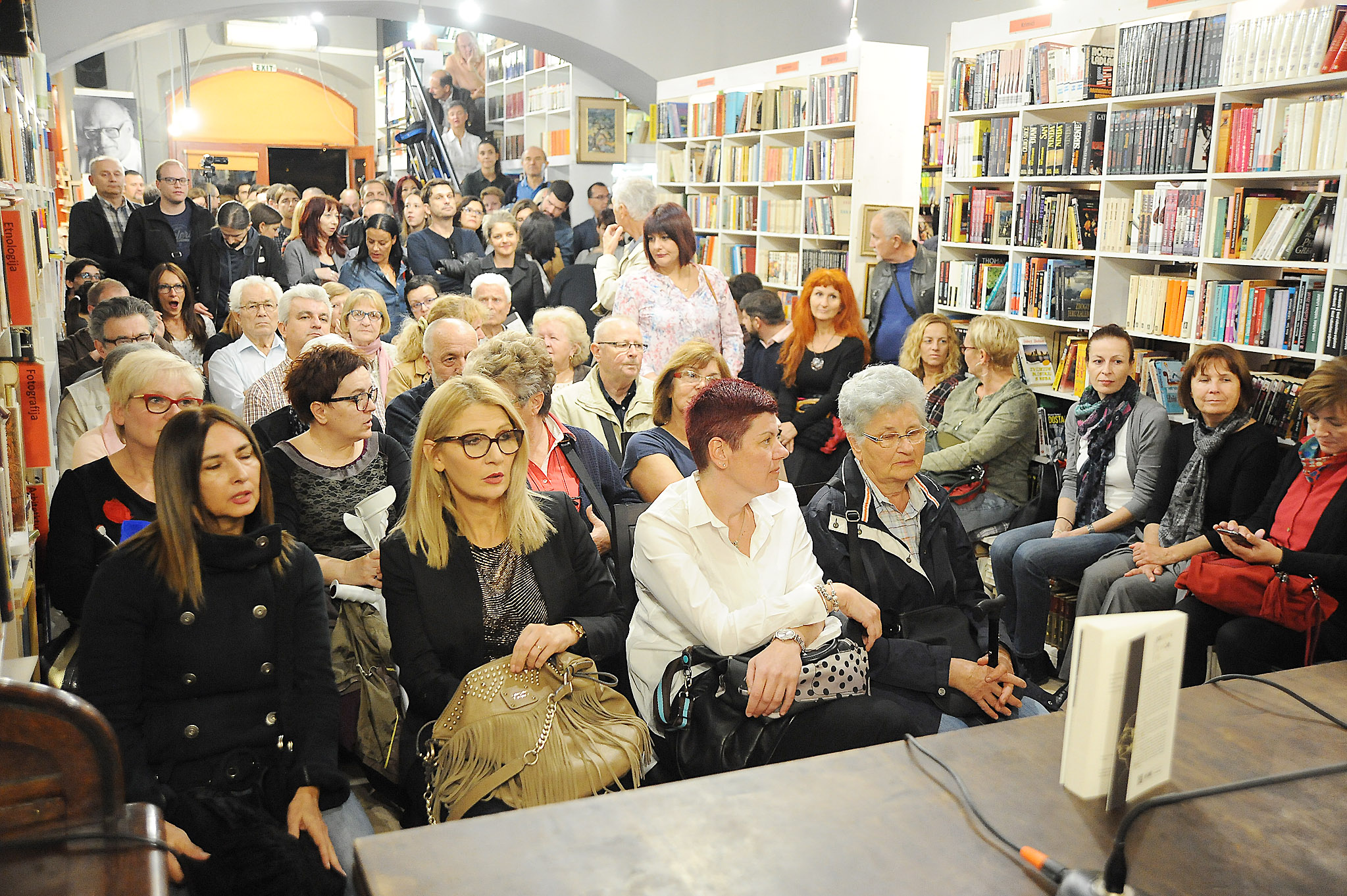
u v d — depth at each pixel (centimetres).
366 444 290
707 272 476
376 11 872
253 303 450
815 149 666
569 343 398
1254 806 126
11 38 268
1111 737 121
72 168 1511
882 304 575
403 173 1562
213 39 1627
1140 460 379
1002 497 434
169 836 171
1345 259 356
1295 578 289
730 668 208
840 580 251
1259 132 382
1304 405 299
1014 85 499
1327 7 354
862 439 247
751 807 125
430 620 220
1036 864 111
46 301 420
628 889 108
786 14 963
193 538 191
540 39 930
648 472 291
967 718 238
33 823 104
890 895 107
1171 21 413
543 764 194
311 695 202
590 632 222
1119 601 340
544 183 1098
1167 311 430
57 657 250
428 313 425
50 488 357
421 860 113
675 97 863
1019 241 502
